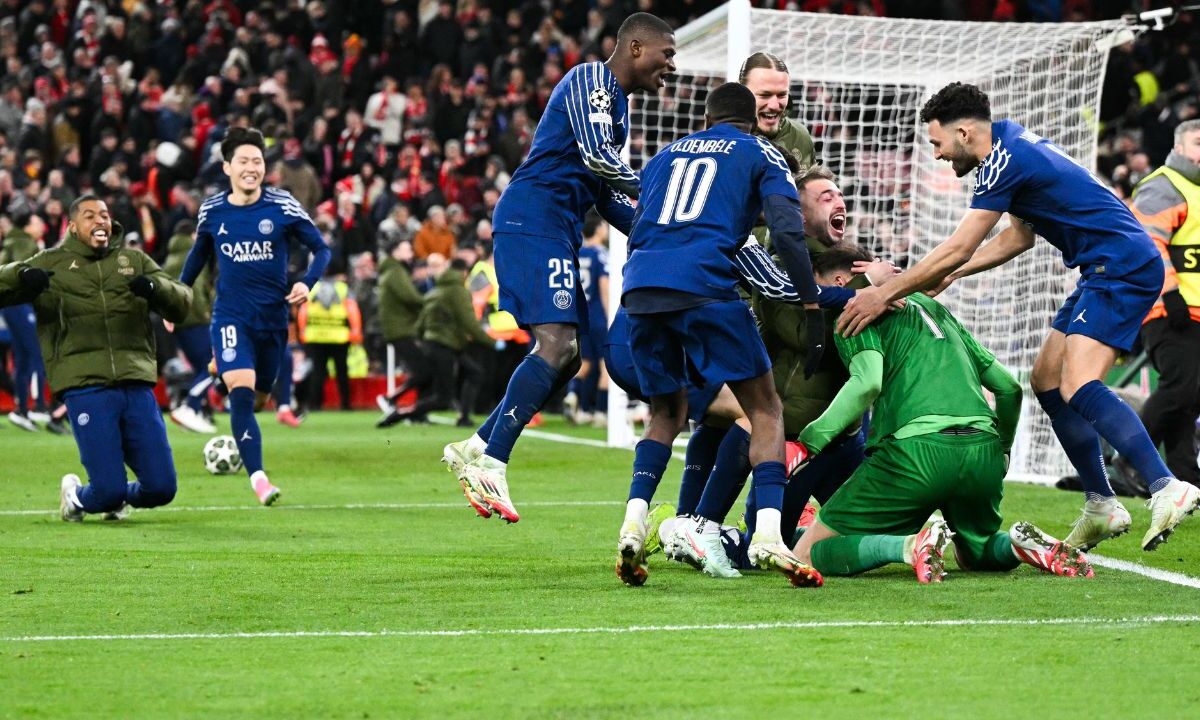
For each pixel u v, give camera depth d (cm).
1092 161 1881
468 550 1165
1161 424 1495
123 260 1338
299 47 4131
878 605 880
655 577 1003
